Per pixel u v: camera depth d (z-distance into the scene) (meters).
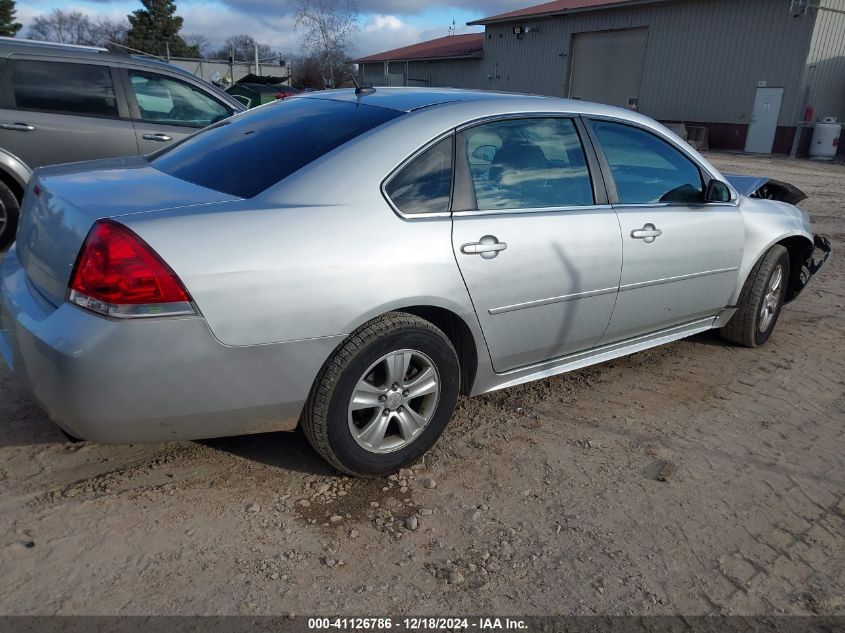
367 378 2.77
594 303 3.48
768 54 22.70
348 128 2.96
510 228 3.06
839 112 23.61
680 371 4.29
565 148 3.44
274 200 2.58
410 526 2.62
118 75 6.07
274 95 23.38
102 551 2.38
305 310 2.48
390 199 2.75
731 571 2.50
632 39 26.94
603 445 3.33
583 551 2.56
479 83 35.03
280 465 2.97
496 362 3.21
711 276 4.14
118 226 2.26
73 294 2.29
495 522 2.69
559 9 28.94
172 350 2.29
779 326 5.25
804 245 4.91
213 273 2.32
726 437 3.47
